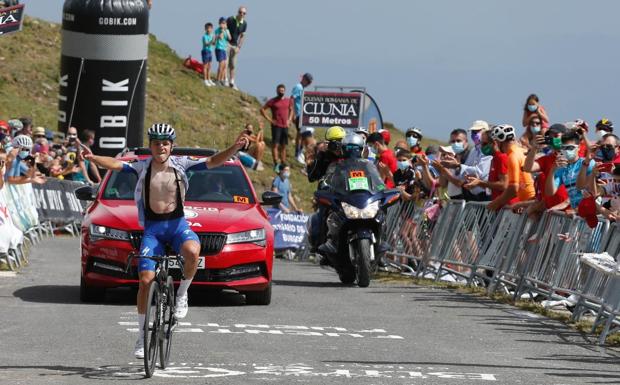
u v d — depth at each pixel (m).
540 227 24.45
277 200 25.16
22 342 17.73
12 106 64.19
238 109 72.50
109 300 23.67
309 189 64.12
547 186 24.27
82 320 20.38
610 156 25.05
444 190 33.41
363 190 28.19
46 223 44.03
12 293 24.22
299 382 14.86
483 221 27.61
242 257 22.86
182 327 19.84
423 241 31.09
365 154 30.72
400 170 32.81
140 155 25.59
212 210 23.66
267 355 17.05
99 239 22.70
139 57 51.19
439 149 30.47
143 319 15.40
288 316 21.78
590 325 21.31
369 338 19.12
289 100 64.56
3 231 29.22
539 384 15.16
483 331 20.39
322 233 29.14
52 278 27.62
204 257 22.59
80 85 50.69
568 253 22.83
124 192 24.50
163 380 14.80
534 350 18.39
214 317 21.39
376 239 28.25
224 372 15.47
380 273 32.59
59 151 48.31
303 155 66.88
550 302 23.53
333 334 19.50
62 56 51.19
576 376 15.93
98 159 16.03
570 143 24.05
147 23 51.53
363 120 58.50
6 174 34.25
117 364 16.02
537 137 24.31
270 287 23.41
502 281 26.12
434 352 17.80
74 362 16.08
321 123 58.62
